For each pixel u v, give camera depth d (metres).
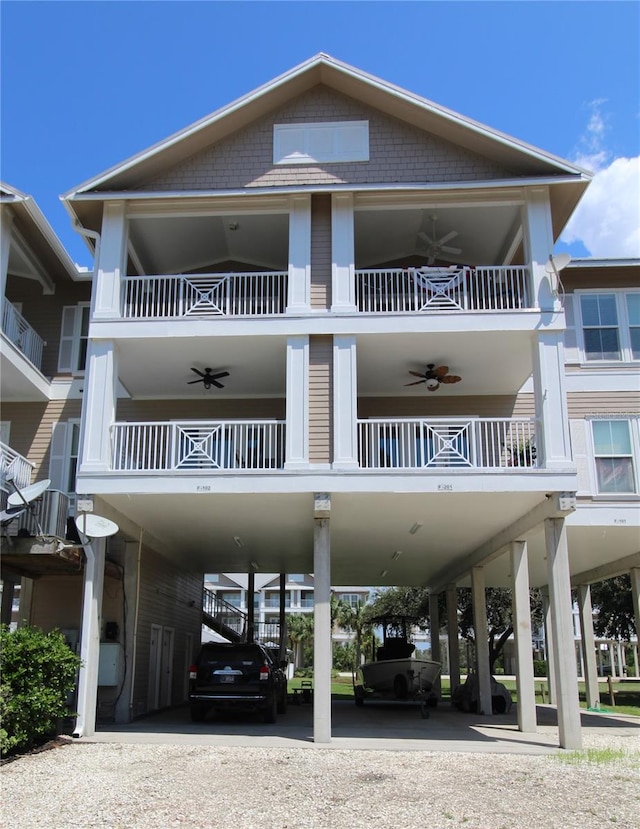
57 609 15.88
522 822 6.93
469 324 12.88
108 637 14.87
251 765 9.59
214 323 13.09
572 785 8.59
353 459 12.27
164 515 14.03
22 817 6.92
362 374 15.03
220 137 14.00
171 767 9.38
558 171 13.48
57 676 10.80
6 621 15.99
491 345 13.48
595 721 16.45
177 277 13.79
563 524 12.12
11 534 13.02
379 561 19.75
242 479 12.12
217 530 15.55
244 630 26.66
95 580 12.46
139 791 8.00
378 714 17.52
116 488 12.17
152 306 13.89
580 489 15.26
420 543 16.70
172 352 13.89
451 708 19.72
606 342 16.27
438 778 8.93
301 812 7.20
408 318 12.91
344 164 13.84
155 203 13.80
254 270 17.02
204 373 14.96
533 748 11.34
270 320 13.02
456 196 13.54
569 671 11.55
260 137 14.05
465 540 16.20
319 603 11.98
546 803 7.68
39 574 15.53
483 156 13.78
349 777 8.91
